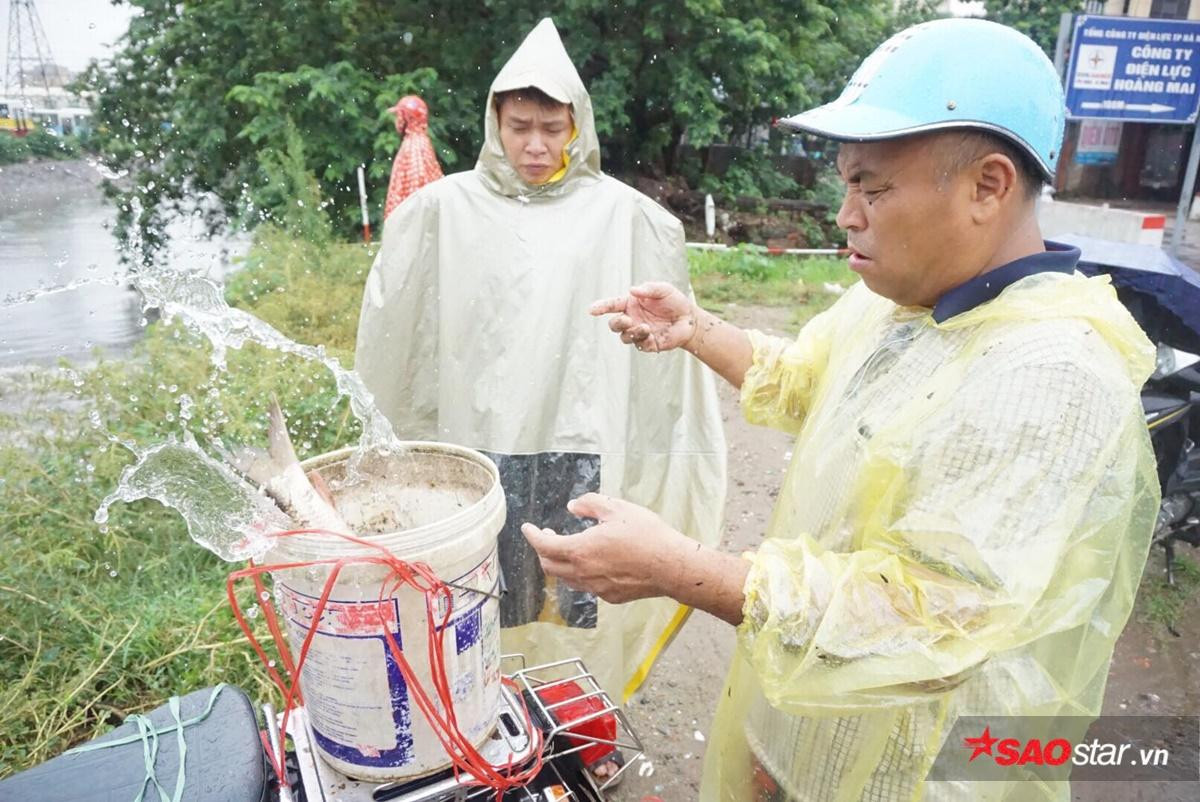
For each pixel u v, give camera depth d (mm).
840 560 1126
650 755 2652
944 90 1065
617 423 2479
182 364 3791
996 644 1002
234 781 1103
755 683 1542
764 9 12859
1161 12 18203
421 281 2486
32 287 5672
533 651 2566
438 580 1056
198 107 11492
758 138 15719
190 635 2650
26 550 2904
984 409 1073
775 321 7664
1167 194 19453
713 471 2691
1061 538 1007
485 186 2451
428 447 1410
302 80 10844
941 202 1111
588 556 1182
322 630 1063
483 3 12250
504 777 1190
